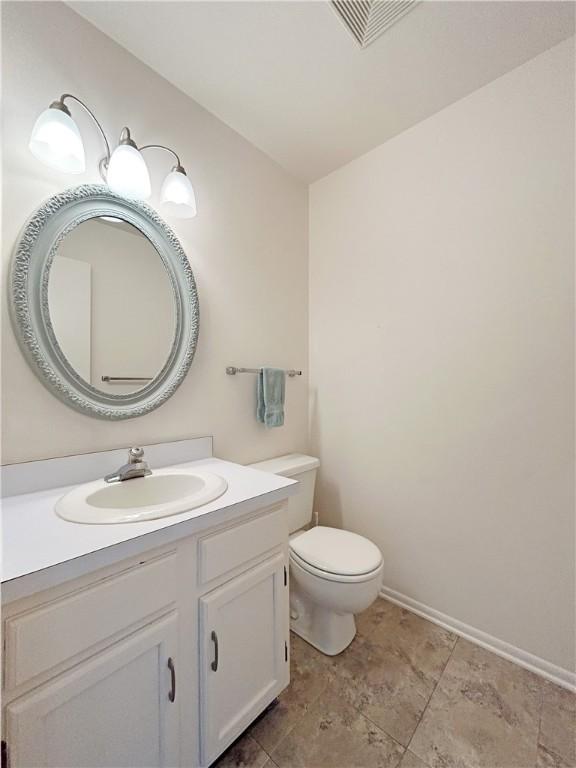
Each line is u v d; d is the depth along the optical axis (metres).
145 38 1.18
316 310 2.06
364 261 1.81
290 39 1.18
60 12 1.06
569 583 1.23
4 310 0.95
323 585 1.27
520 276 1.31
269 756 0.99
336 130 1.63
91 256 1.13
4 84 0.95
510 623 1.36
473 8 1.08
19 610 0.59
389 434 1.72
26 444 1.00
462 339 1.47
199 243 1.47
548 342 1.26
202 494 0.95
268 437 1.81
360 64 1.28
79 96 1.10
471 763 0.97
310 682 1.23
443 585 1.54
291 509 1.66
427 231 1.57
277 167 1.86
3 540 0.70
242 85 1.37
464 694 1.19
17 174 0.97
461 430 1.48
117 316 1.19
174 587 0.82
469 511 1.46
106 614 0.70
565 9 1.09
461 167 1.46
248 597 0.99
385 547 1.75
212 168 1.52
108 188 1.15
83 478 1.10
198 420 1.47
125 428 1.23
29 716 0.59
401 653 1.38
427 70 1.31
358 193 1.83
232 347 1.62
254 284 1.73
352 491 1.89
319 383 2.04
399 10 1.08
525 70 1.28
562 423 1.24
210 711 0.88
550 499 1.27
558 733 1.06
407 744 1.02
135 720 0.75
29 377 1.00
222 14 1.10
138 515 0.81
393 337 1.70
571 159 1.20
